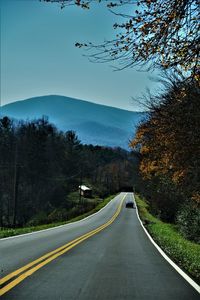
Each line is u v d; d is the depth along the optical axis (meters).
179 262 14.40
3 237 24.42
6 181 82.75
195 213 28.30
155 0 6.69
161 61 7.34
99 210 86.56
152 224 45.72
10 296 7.97
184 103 13.35
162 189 45.00
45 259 13.82
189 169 16.64
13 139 91.56
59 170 105.06
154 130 17.16
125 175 189.50
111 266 12.66
